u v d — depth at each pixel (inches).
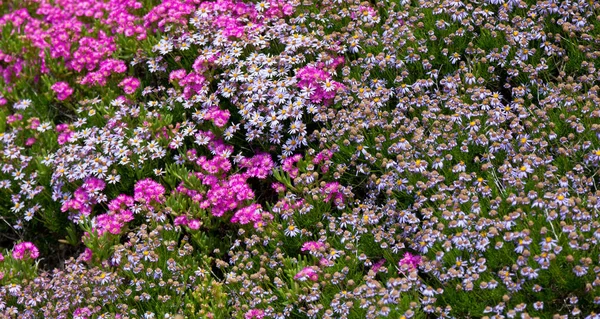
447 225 167.9
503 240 157.4
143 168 216.8
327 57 211.0
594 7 199.2
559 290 155.9
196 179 206.7
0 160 234.4
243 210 195.5
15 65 261.3
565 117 181.3
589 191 165.8
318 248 177.5
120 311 184.9
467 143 181.2
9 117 242.8
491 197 171.5
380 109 205.2
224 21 234.5
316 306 166.1
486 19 209.9
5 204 230.1
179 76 229.5
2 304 192.4
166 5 245.4
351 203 193.5
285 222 191.3
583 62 190.5
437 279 163.8
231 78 216.2
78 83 246.1
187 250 192.9
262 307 176.6
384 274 176.4
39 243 229.5
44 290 193.8
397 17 219.0
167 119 221.9
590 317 143.9
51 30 268.5
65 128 234.8
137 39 251.0
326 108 207.8
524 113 179.6
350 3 229.9
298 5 234.2
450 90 197.9
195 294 183.5
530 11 202.1
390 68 210.5
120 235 206.5
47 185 226.4
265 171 207.2
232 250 201.8
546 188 165.6
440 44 212.2
